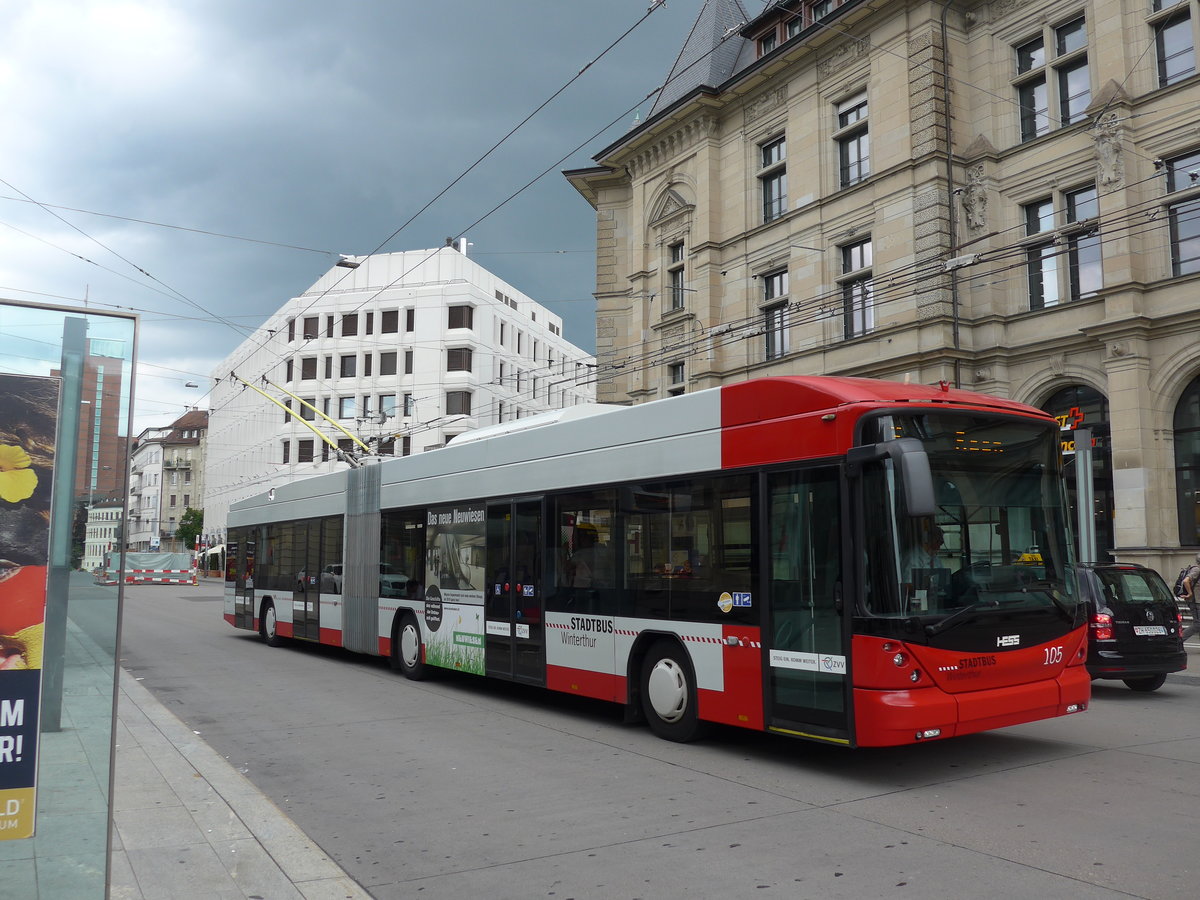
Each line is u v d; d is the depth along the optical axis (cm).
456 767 762
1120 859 500
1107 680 1270
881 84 2297
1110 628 1107
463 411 5734
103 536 375
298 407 5978
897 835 554
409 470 1334
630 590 897
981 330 2125
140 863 521
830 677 689
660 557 866
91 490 373
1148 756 758
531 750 824
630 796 661
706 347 2752
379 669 1438
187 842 560
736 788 679
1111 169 1905
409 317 5872
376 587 1404
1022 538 722
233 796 669
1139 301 1869
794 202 2544
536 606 1029
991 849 523
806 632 712
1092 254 1977
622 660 902
